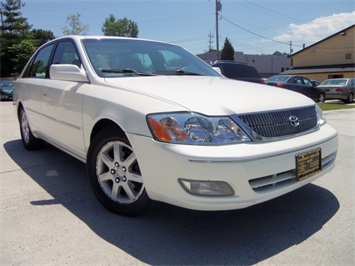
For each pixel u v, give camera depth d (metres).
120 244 2.53
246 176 2.34
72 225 2.80
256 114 2.59
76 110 3.32
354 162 4.71
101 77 3.27
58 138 3.88
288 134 2.71
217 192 2.35
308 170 2.72
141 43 4.07
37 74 4.68
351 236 2.64
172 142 2.38
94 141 3.03
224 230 2.75
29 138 5.11
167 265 2.28
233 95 2.79
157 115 2.49
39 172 4.20
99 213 3.03
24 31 45.22
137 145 2.57
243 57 64.44
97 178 3.07
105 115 2.85
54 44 4.37
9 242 2.53
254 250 2.46
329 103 17.66
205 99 2.62
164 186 2.45
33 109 4.54
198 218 2.94
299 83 15.09
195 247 2.50
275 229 2.77
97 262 2.30
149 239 2.60
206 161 2.29
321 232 2.71
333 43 38.84
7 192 3.53
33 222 2.85
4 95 19.84
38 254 2.38
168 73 3.80
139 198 2.77
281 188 2.56
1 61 43.41
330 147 3.01
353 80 18.89
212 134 2.38
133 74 3.50
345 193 3.53
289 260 2.33
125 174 2.84
